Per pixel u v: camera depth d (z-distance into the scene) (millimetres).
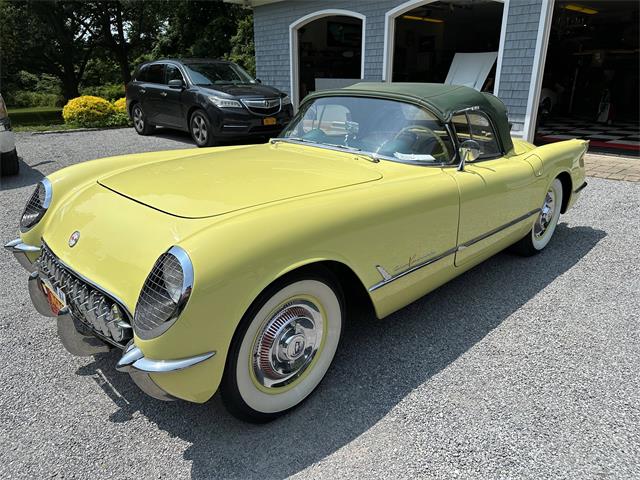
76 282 2027
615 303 3238
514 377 2426
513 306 3193
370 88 3162
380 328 2895
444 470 1843
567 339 2789
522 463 1876
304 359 2166
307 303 2096
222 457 1915
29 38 25531
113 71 33188
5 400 2223
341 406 2211
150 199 2168
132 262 1866
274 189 2238
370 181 2479
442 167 2869
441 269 2779
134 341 1717
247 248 1755
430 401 2240
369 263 2252
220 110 8477
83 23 26875
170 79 9703
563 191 4258
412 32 16047
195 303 1639
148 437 2016
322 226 2002
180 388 1728
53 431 2037
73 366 2496
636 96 13914
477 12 14102
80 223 2223
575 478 1807
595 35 14828
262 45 12445
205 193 2182
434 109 2883
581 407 2203
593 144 9195
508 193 3191
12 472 1819
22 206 5336
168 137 10508
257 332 1919
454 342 2750
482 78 10883
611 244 4359
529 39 7594
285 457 1916
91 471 1834
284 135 3496
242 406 1970
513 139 4207
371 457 1911
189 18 23406
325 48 15844
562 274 3719
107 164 2902
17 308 3105
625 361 2570
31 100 36250
